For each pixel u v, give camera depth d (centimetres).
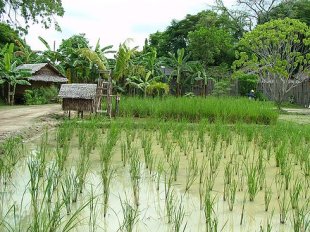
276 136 1138
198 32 3903
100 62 2956
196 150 1038
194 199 616
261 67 2738
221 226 509
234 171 803
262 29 2628
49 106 2648
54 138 1190
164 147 1016
